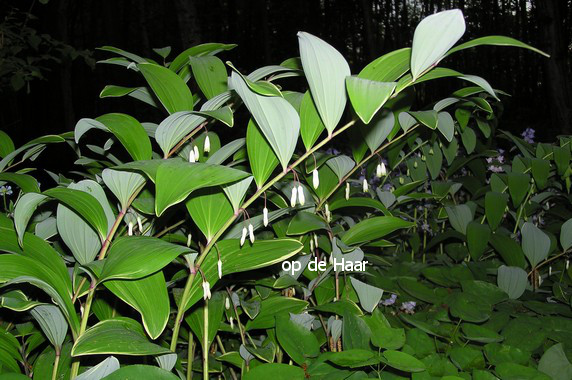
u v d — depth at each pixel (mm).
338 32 23609
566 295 2445
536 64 21188
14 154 1741
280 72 1820
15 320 1993
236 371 2260
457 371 1760
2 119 12352
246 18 19531
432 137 2666
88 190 1507
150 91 1882
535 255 2566
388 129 1952
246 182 1475
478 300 2158
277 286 1898
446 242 3336
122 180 1493
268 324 1893
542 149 2945
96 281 1406
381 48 26156
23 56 7660
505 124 14836
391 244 2232
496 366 1683
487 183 3473
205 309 1671
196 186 1238
